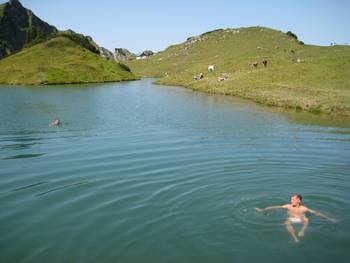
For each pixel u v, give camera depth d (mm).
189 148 30594
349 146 31141
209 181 22156
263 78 80188
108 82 126938
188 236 15219
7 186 21844
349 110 48219
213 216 17062
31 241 15109
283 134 36281
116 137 35406
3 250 14430
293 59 105500
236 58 120062
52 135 36656
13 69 128750
